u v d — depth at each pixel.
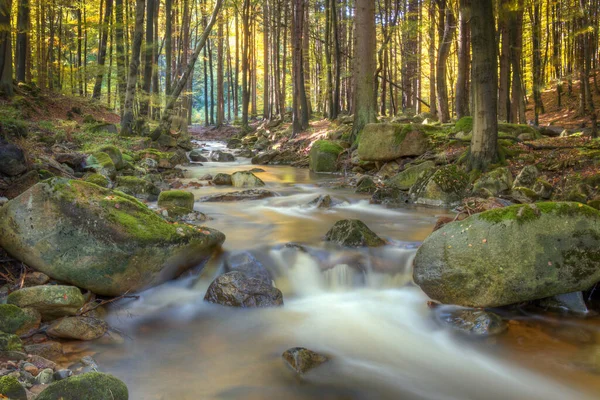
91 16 30.45
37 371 3.65
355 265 6.45
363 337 4.91
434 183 10.58
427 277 5.49
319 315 5.43
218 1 20.83
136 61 18.84
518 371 4.24
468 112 22.98
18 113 16.11
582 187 8.52
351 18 31.23
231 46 56.38
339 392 3.89
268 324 5.14
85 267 5.04
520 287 5.06
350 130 19.02
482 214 5.36
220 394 3.79
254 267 6.23
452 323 5.08
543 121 27.61
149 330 4.89
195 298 5.65
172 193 9.28
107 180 9.71
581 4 18.89
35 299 4.41
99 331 4.59
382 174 13.84
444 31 20.50
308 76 38.84
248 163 20.80
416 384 4.06
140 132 20.56
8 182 6.90
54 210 5.13
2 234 5.21
